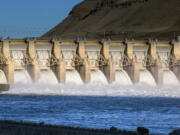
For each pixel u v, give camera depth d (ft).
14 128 305.32
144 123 434.71
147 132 294.46
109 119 455.22
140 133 293.02
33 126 318.04
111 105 576.20
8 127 309.42
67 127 316.40
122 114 495.41
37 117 458.50
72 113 494.18
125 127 408.26
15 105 556.10
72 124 417.49
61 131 297.74
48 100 618.03
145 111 524.52
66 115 477.36
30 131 295.28
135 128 402.72
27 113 487.61
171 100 650.84
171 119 462.19
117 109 538.47
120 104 589.32
